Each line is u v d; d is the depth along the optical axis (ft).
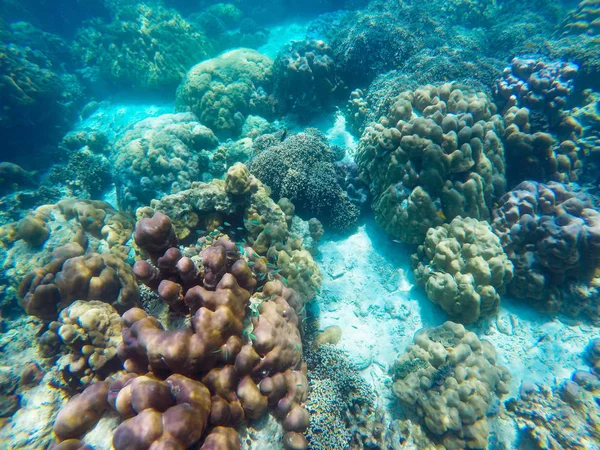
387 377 5.33
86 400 3.61
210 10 17.85
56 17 17.52
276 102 10.52
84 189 9.78
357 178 7.53
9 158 10.77
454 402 4.54
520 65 7.34
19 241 6.44
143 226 4.02
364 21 10.08
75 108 13.48
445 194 6.10
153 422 2.81
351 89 10.32
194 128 9.16
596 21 8.91
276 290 4.70
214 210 6.02
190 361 3.42
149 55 12.78
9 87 10.61
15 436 4.09
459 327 5.18
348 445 4.31
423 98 6.64
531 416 4.66
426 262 6.14
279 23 17.21
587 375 4.86
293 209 6.64
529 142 6.44
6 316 5.78
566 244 5.27
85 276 4.81
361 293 6.36
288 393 4.02
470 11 12.43
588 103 7.78
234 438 3.33
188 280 4.07
